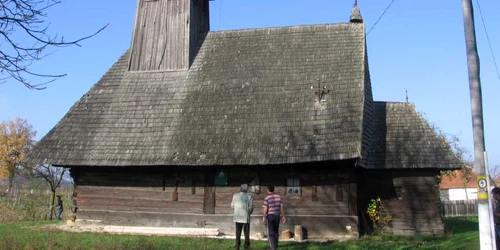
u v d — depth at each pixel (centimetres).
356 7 2183
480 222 915
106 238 1517
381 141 1875
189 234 1739
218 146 1761
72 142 1898
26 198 3638
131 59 2169
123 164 1795
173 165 1755
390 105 2002
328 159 1603
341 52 1975
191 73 2078
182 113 1919
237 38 2191
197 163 1727
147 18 2212
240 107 1873
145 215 1869
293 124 1755
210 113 1886
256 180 1780
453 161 1769
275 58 2036
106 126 1938
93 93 2081
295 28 2156
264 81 1947
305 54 2016
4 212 2580
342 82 1834
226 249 1320
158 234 1728
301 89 1867
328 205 1709
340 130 1669
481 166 927
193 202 1834
